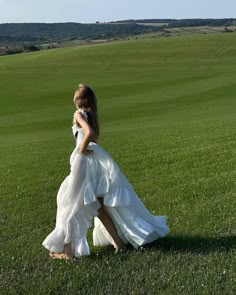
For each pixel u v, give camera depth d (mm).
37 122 39969
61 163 17078
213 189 10664
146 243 7000
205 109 40688
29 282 6043
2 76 79688
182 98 49156
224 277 5879
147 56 94125
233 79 60688
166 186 11531
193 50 95812
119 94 55094
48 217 9406
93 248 7285
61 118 41344
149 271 6156
